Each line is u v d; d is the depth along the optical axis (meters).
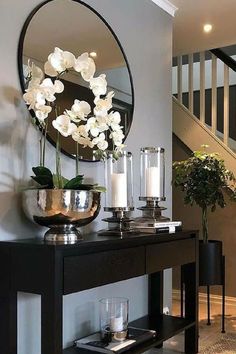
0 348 1.81
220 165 3.50
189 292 2.66
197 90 4.98
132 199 2.57
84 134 2.02
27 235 2.04
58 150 2.07
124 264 2.03
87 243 1.81
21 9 2.07
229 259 4.08
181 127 4.32
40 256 1.69
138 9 2.91
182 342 2.86
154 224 2.36
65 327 2.24
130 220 2.40
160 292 2.90
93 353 2.10
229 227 4.09
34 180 1.99
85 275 1.79
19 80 2.04
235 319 3.50
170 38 3.23
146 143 2.95
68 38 2.34
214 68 4.15
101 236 2.15
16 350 1.82
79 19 2.42
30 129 2.08
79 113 2.00
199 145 4.19
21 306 2.00
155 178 2.60
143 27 2.95
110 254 1.94
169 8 3.19
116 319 2.24
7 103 1.97
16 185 2.00
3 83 1.96
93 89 2.07
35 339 2.06
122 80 2.74
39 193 1.85
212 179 3.46
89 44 2.48
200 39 3.83
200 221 4.27
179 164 3.59
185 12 3.26
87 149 2.42
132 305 2.77
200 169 3.47
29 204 1.90
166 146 3.17
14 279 1.77
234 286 4.04
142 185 2.70
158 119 3.09
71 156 2.32
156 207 2.57
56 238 1.87
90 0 2.51
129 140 2.79
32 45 2.11
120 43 2.73
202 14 3.29
